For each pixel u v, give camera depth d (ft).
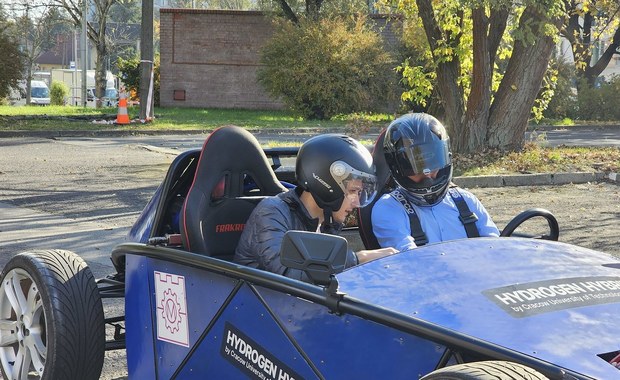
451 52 55.93
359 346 9.96
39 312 14.74
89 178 46.98
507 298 10.18
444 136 14.40
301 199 13.32
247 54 134.00
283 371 10.82
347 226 16.20
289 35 107.24
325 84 104.58
